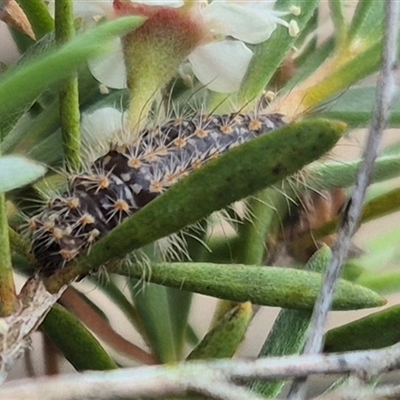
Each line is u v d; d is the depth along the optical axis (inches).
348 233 2.6
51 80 2.0
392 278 4.5
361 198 2.6
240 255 4.1
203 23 3.3
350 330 3.4
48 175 3.5
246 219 4.1
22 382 2.0
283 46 3.7
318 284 3.3
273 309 5.8
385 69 2.6
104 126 3.6
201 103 3.7
